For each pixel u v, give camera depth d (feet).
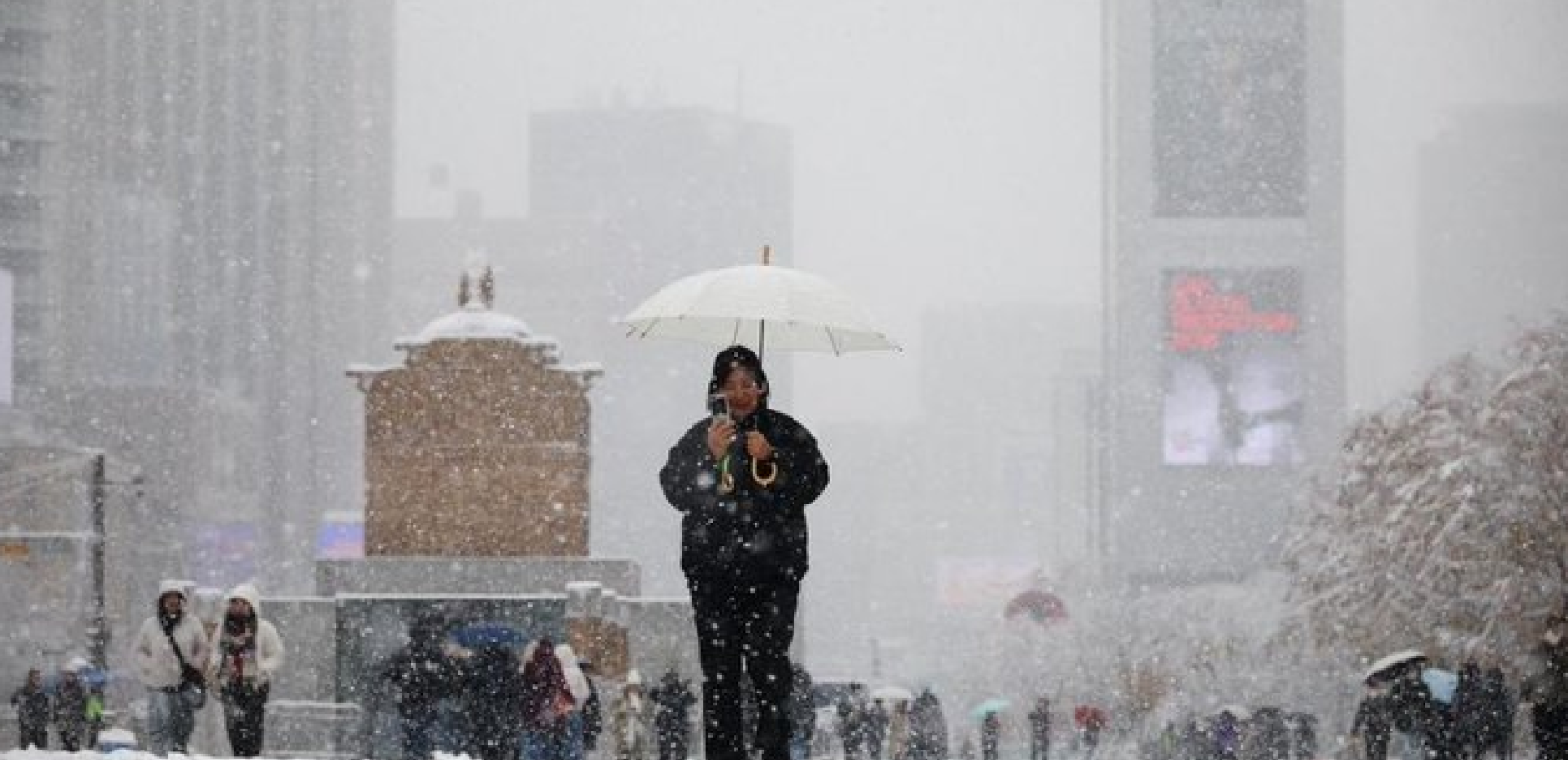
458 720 248.73
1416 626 419.13
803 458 73.97
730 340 85.30
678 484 73.67
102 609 322.55
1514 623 392.06
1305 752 409.69
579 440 303.68
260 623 162.81
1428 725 258.16
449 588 296.10
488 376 301.84
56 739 273.33
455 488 301.22
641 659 289.12
